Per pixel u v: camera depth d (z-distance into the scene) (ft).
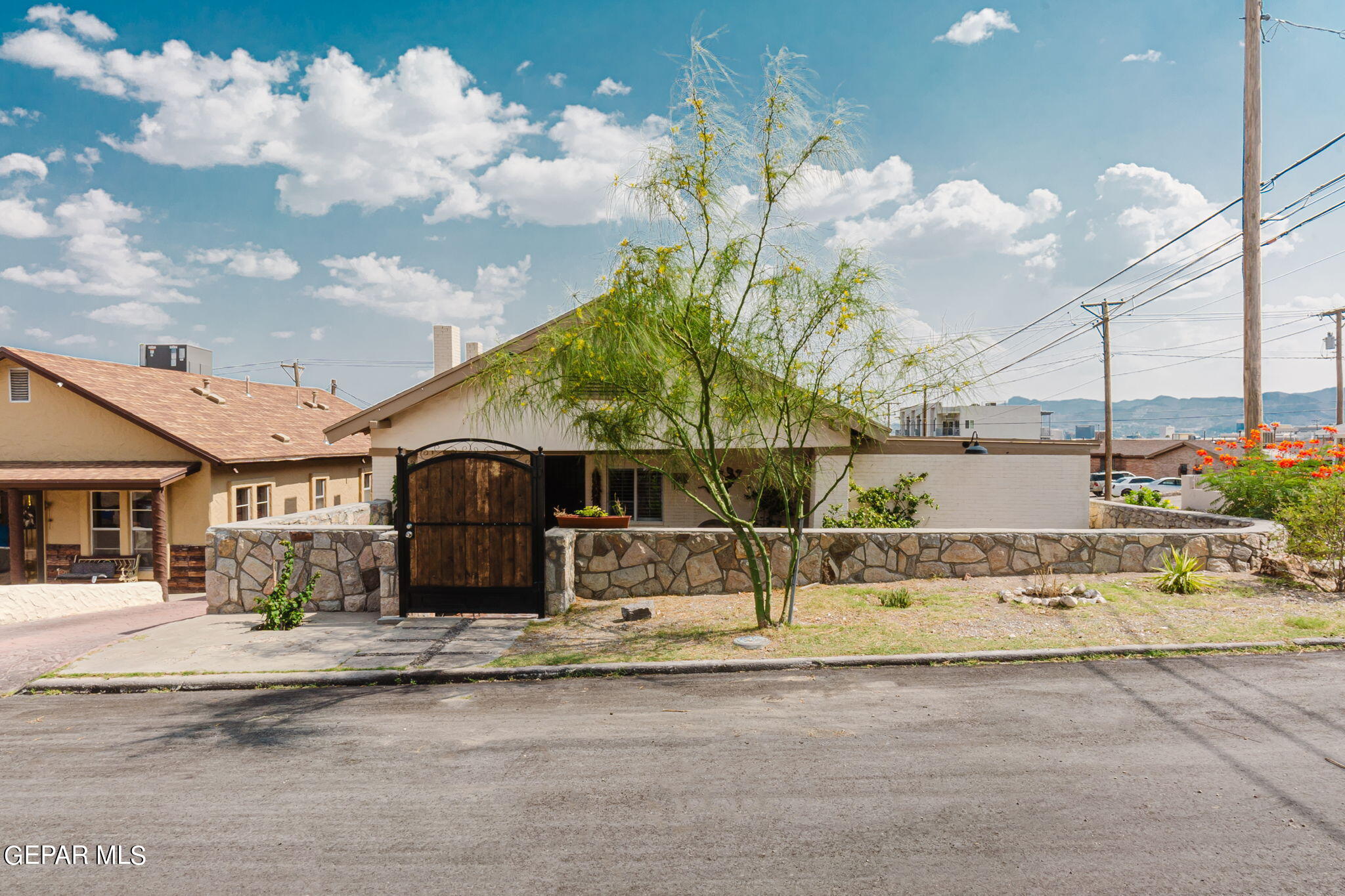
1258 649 20.12
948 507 44.37
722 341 22.80
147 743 16.19
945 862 10.77
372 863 11.17
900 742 15.05
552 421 36.94
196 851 11.64
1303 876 10.20
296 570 30.50
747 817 12.22
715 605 27.96
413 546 27.84
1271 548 30.35
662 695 18.60
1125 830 11.46
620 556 30.50
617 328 21.98
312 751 15.56
